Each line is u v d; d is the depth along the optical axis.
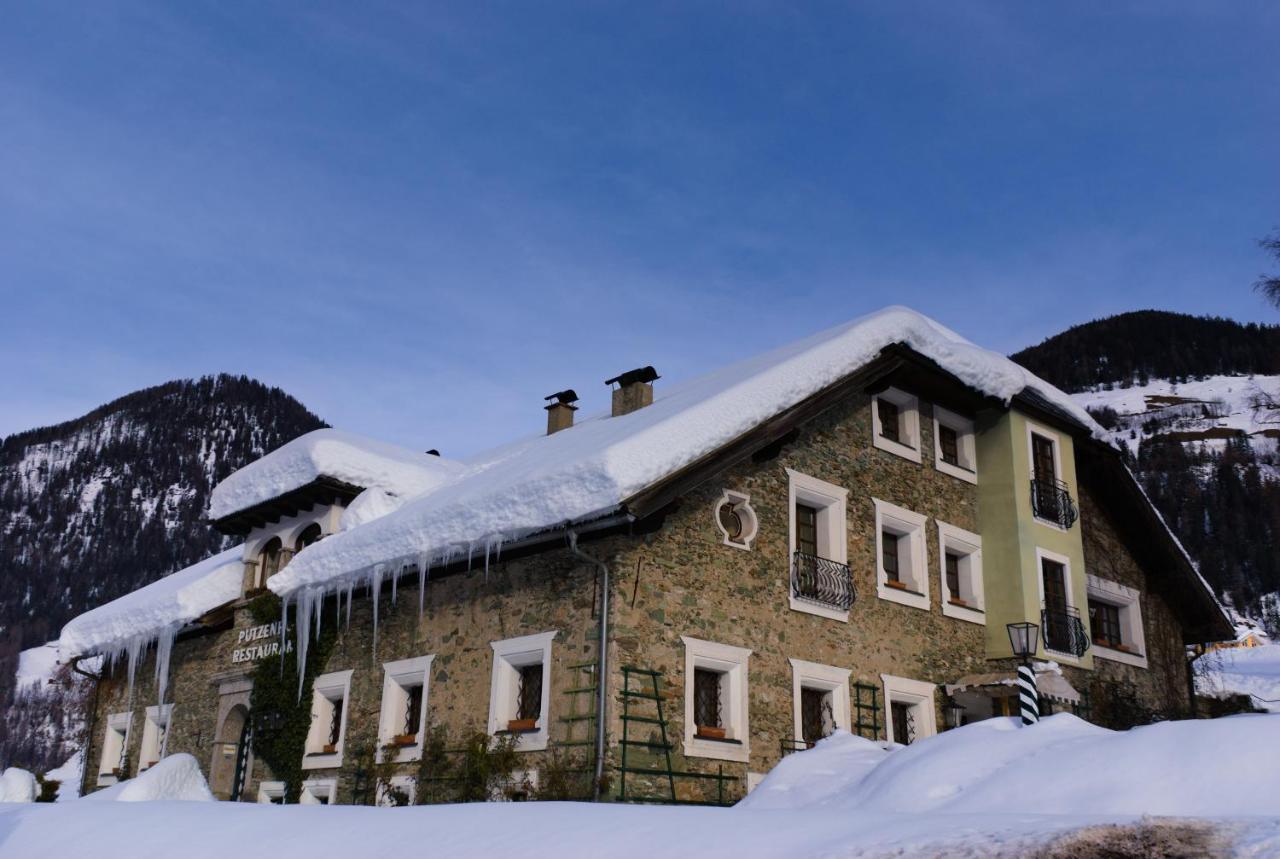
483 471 17.05
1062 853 4.79
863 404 15.20
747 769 12.11
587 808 6.77
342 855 6.27
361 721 14.28
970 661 15.42
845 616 13.84
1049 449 17.48
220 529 18.67
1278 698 31.36
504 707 12.45
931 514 15.65
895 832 5.36
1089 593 18.17
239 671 17.00
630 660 11.45
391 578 14.26
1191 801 6.30
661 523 11.76
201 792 12.12
